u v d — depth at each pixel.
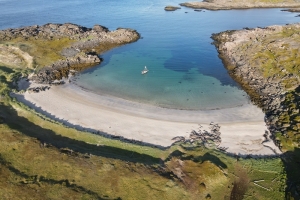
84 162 47.59
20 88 74.12
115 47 104.56
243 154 51.66
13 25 130.50
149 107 67.31
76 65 88.38
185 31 123.19
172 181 44.16
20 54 91.56
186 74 83.56
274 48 84.81
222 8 164.50
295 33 93.12
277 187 43.97
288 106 60.84
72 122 61.25
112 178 44.62
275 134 55.06
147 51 101.06
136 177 44.75
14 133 54.56
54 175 45.38
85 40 105.31
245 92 72.50
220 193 43.44
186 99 70.38
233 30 114.00
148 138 56.34
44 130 58.19
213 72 84.25
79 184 43.81
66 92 73.62
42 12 154.88
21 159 48.56
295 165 48.00
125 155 51.38
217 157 49.66
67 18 143.38
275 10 161.75
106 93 73.69
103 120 62.16
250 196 42.84
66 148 51.34
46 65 86.06
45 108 66.06
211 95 71.81
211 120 61.88
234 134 57.09
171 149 52.25
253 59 82.94
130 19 142.25
